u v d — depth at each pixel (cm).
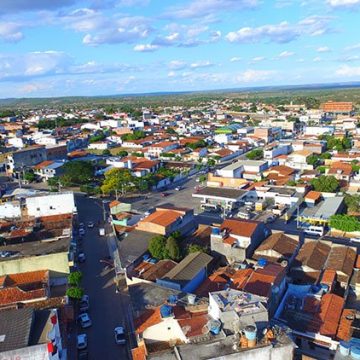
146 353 4422
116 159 15825
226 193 10844
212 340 3956
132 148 19512
